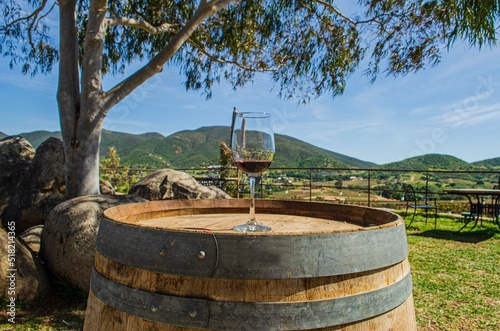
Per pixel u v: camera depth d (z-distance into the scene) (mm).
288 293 735
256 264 733
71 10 3779
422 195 7102
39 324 2363
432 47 5316
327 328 745
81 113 3623
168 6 5535
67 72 3721
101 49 3691
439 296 3064
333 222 1267
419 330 2449
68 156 3631
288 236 744
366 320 784
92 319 896
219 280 741
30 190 4070
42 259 2951
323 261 753
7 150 4746
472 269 3863
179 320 748
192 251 754
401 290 865
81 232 2738
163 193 4961
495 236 5648
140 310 785
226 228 1091
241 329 724
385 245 835
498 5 3922
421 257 4371
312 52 6145
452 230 6164
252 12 5801
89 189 3648
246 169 1137
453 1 4570
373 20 5695
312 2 5848
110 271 865
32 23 5270
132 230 833
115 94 3732
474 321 2584
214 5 3787
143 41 5785
